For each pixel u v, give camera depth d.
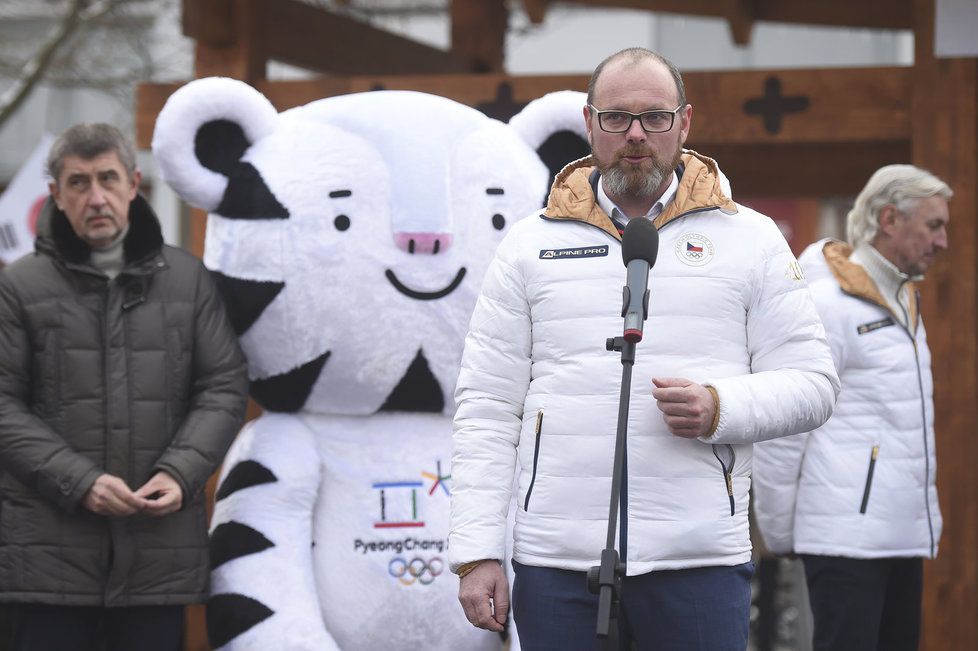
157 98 14.22
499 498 7.80
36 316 10.32
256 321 10.88
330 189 10.84
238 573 10.75
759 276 7.64
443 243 10.75
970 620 13.11
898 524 10.91
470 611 7.72
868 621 10.98
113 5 23.44
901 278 11.20
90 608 10.34
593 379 7.49
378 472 10.97
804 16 20.98
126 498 9.97
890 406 10.96
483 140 11.12
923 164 13.52
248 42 14.37
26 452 10.04
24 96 22.20
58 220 10.45
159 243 10.64
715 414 7.29
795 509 11.19
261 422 11.32
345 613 10.80
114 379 10.32
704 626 7.41
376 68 17.64
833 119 13.77
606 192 7.72
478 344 7.93
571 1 21.39
